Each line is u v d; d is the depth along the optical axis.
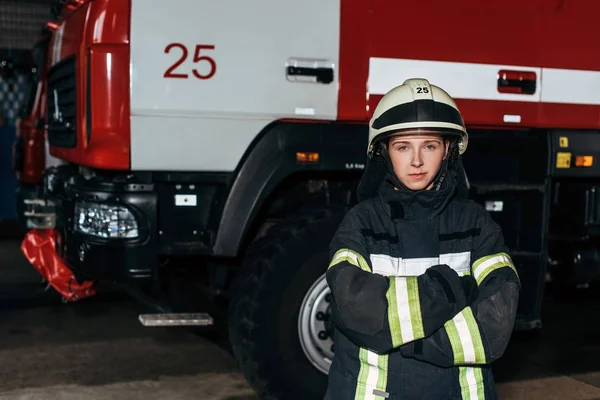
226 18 3.55
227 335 5.25
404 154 2.04
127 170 3.58
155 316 3.76
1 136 10.38
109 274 3.56
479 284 1.92
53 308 5.96
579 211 4.56
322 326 3.77
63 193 4.28
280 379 3.70
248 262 3.76
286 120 3.69
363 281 1.84
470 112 4.00
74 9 3.93
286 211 4.10
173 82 3.51
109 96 3.44
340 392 1.97
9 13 10.16
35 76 6.74
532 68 4.10
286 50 3.64
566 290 6.64
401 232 2.00
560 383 4.41
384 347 1.83
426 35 3.87
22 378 4.30
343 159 3.71
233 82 3.58
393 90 2.13
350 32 3.73
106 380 4.29
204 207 3.70
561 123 4.20
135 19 3.45
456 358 1.83
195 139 3.56
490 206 4.19
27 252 4.87
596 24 4.22
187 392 4.14
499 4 4.00
